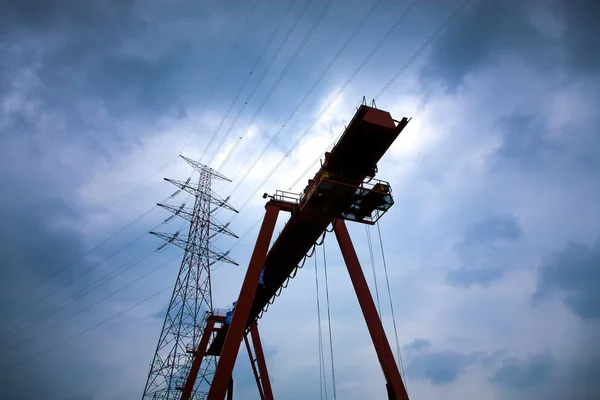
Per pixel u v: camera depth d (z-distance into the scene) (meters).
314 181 22.03
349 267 22.92
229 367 19.36
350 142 20.17
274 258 27.70
